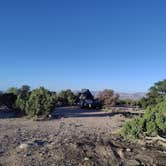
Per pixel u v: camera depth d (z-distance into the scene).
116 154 11.82
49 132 16.95
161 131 14.11
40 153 11.44
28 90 36.06
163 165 10.65
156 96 33.31
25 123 21.06
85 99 38.75
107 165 10.34
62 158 10.88
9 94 28.95
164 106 14.68
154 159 11.34
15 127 18.67
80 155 11.41
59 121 22.56
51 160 10.60
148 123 14.28
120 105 46.31
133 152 12.26
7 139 14.11
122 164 10.52
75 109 34.94
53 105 24.59
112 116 27.19
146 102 35.47
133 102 47.84
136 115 28.23
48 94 25.00
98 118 25.34
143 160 11.15
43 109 24.19
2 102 28.72
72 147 12.58
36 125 20.03
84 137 15.42
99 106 36.28
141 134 14.49
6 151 11.70
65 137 15.28
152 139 14.21
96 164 10.38
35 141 13.77
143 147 13.15
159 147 13.32
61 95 40.97
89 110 34.00
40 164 10.09
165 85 32.81
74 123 21.59
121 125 20.92
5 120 22.48
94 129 18.84
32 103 24.11
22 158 10.75
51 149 12.21
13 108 27.50
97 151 12.15
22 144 12.57
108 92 45.31
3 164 9.98
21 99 25.73
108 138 15.28
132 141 14.45
